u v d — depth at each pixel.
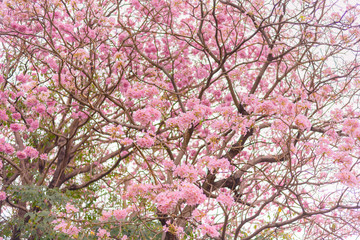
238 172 7.18
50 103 7.20
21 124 7.59
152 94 5.65
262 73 7.56
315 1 6.34
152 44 7.93
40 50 7.62
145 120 4.74
